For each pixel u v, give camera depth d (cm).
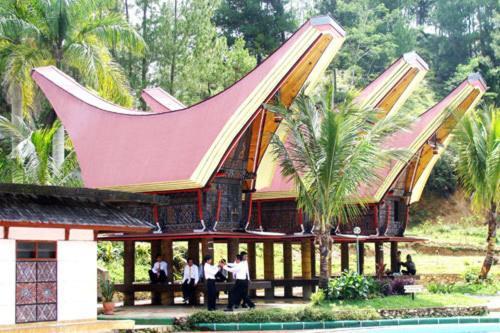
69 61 3291
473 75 3156
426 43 7912
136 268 3472
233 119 2427
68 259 1659
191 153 2450
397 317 2328
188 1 4284
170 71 4284
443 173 6216
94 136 2762
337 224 3158
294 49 2428
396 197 3288
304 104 2495
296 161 2514
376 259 3209
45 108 3928
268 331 2012
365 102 2872
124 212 1791
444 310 2423
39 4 3164
